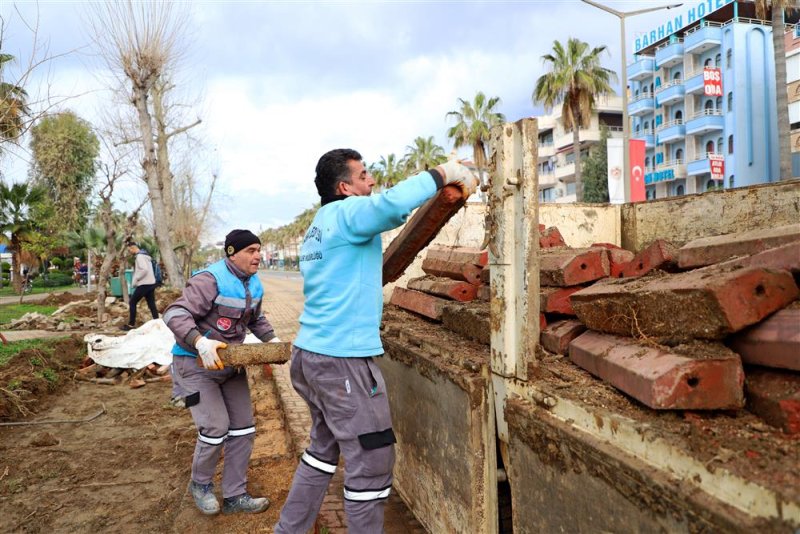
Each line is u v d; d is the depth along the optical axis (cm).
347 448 227
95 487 391
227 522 338
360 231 216
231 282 343
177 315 318
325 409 234
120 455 452
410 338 292
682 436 130
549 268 232
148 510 357
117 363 725
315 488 253
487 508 218
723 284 139
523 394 192
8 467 425
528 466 187
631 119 4566
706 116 3650
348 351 222
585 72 3372
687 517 119
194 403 336
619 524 143
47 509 358
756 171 3512
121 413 571
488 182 209
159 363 737
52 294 1984
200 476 346
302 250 248
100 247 1892
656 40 4219
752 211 279
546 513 177
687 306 148
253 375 751
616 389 168
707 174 3812
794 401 125
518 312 195
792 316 135
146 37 1412
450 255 335
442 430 248
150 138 1512
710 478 116
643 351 160
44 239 2928
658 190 4228
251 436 359
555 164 5619
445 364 243
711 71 3566
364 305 225
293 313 1697
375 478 226
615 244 378
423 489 278
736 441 124
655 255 216
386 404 230
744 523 105
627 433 141
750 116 3519
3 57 594
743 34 3512
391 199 201
